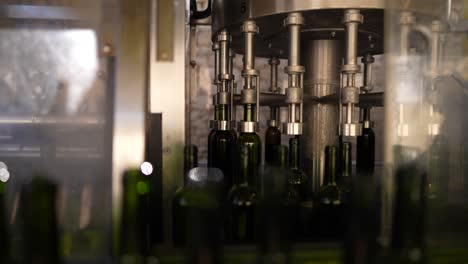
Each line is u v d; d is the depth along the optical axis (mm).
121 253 848
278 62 1999
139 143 1052
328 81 1457
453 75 1175
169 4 1221
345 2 1174
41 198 797
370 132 1651
